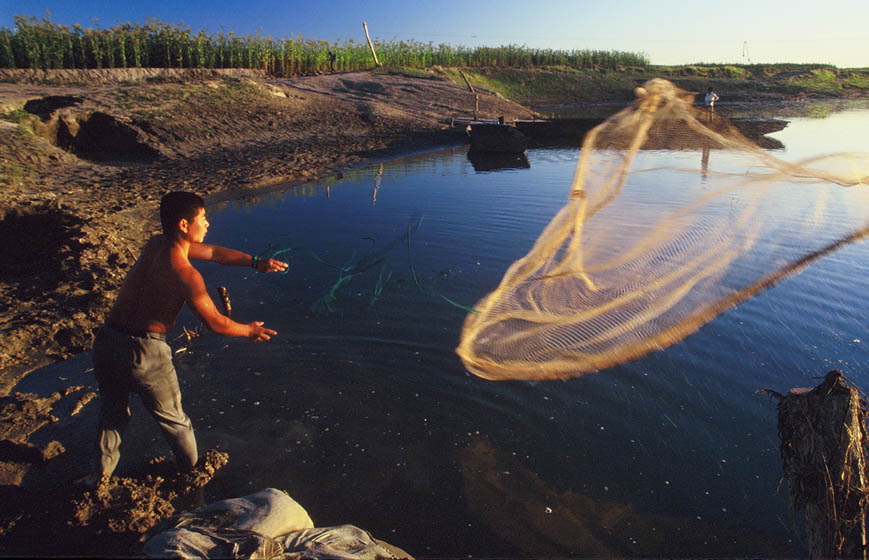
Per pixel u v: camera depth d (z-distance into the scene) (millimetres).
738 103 38219
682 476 3227
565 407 3869
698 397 3941
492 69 42188
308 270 6520
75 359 4613
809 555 2617
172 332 4996
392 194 10711
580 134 21641
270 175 12516
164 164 13664
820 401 2412
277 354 4590
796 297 5496
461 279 6176
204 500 3049
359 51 34500
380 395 4023
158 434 3621
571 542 2783
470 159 16219
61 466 3293
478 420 3746
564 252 3658
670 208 3969
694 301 3340
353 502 3035
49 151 12594
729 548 2744
